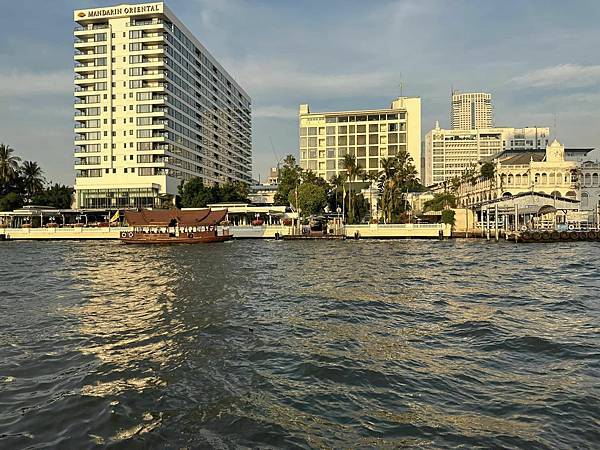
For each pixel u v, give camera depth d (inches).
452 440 371.2
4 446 364.8
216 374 522.0
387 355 585.6
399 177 4274.1
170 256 2151.8
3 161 4904.0
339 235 3506.4
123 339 670.5
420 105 7667.3
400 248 2578.7
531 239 3085.6
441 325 740.0
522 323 748.0
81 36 4891.7
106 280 1321.4
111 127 4837.6
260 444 367.2
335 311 855.1
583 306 890.1
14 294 1095.6
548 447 358.9
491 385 483.5
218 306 911.0
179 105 5216.5
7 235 3826.3
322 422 403.9
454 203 4478.3
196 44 5777.6
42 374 527.5
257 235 3656.5
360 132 7731.3
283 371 530.0
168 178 4867.1
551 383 487.2
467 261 1792.6
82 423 403.9
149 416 416.5
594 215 3998.5
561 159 4849.9
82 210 4559.5
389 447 361.4
